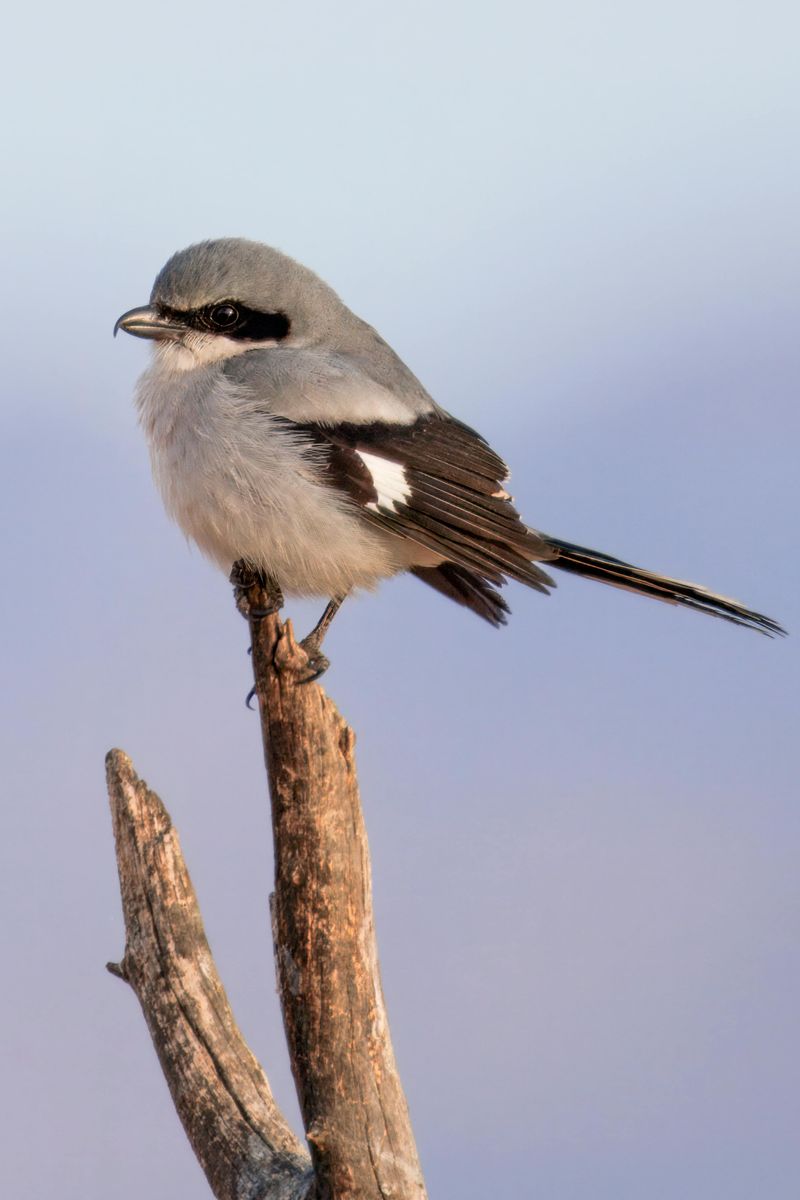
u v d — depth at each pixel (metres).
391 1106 6.07
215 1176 6.37
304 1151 6.38
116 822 6.67
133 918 6.64
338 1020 6.02
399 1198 5.99
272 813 6.18
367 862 6.19
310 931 6.04
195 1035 6.51
